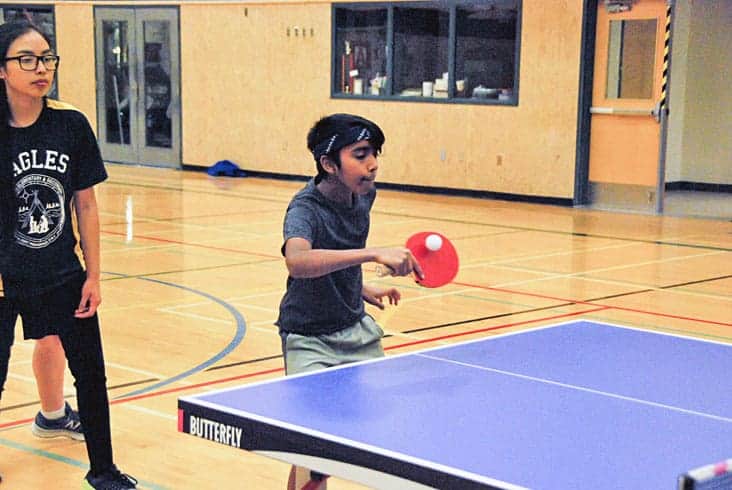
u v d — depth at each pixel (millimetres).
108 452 4441
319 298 3879
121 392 5996
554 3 14867
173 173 19078
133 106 20109
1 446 5160
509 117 15500
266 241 11688
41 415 5281
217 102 18891
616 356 3857
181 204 14875
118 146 20484
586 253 11094
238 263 10305
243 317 7957
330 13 17172
